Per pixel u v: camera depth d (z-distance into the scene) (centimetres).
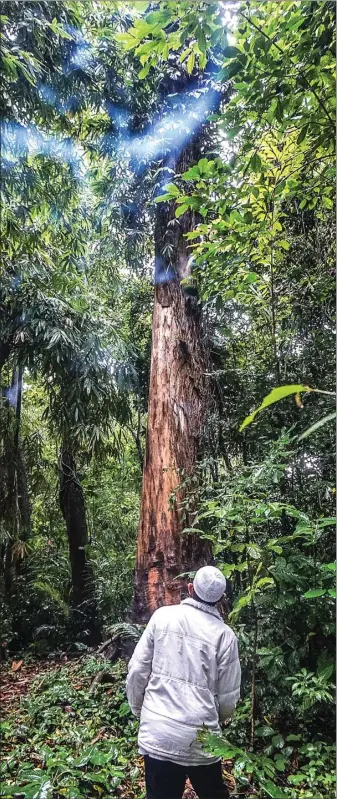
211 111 461
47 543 749
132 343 634
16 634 654
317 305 349
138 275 624
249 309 419
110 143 517
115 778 251
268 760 218
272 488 312
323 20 221
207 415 439
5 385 659
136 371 628
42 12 404
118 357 609
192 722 184
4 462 619
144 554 426
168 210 476
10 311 591
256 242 352
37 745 297
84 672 443
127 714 333
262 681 278
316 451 306
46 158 509
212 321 468
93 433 638
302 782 240
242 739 266
